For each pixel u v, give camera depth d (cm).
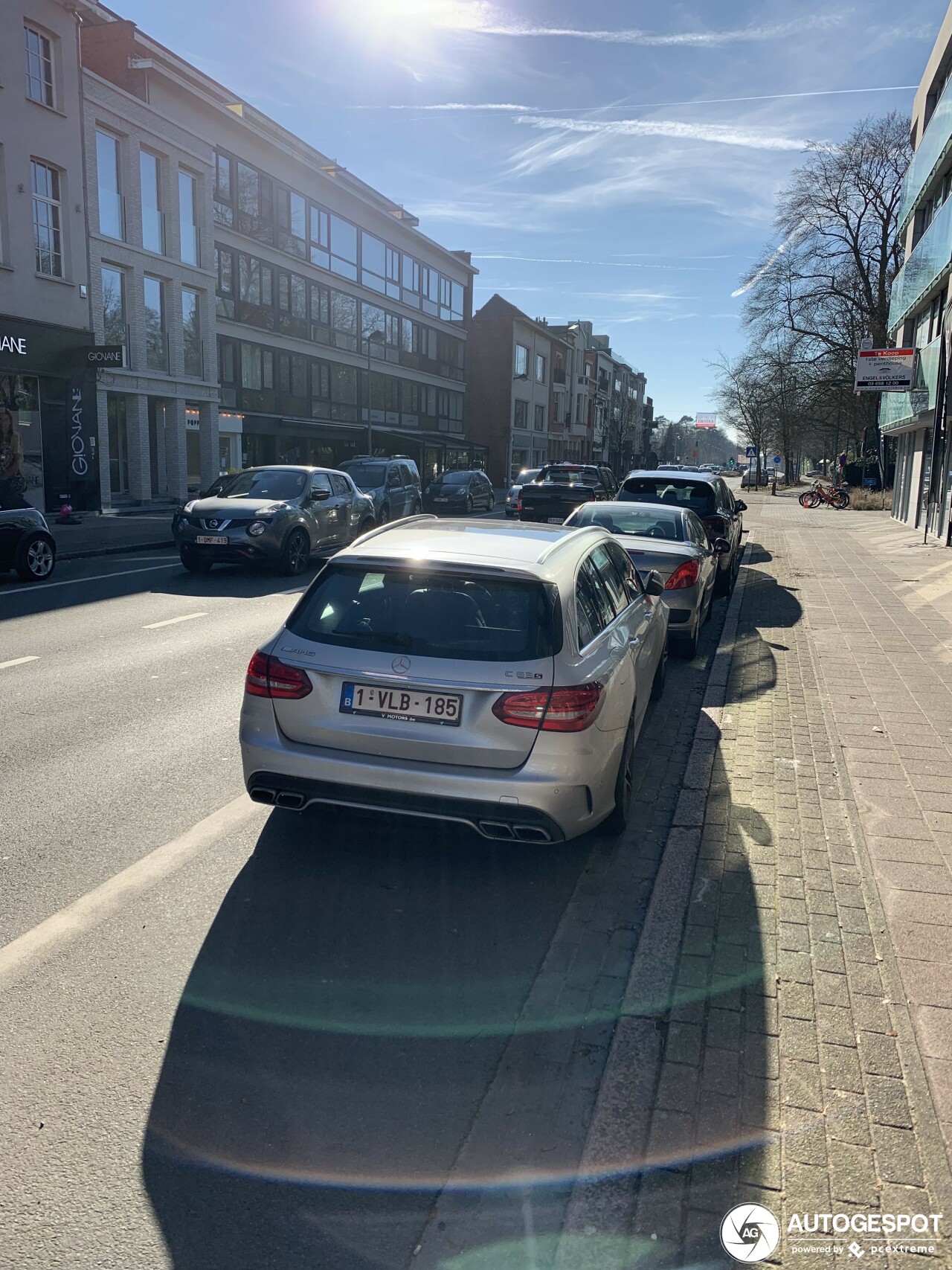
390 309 4488
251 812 493
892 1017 312
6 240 2014
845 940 362
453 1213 236
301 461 3750
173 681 754
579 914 393
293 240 3541
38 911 385
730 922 377
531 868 436
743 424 6969
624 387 10506
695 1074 285
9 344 2028
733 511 1418
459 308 5412
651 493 1277
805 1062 290
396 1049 302
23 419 2116
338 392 4012
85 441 2275
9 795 508
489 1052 301
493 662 387
